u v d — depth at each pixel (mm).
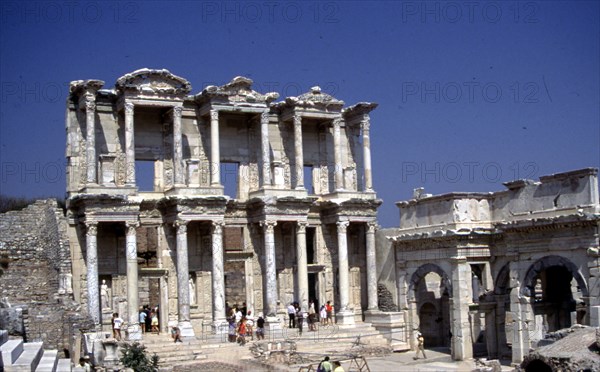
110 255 56156
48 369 31016
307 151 64438
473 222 51469
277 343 52781
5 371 28438
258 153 62094
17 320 43094
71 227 55375
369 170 63281
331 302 63281
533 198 46312
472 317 56219
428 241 53438
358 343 54969
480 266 54500
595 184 42594
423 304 59312
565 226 43656
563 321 48250
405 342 56438
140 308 61219
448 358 51750
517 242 46969
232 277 69312
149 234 66500
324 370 40250
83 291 55000
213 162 57750
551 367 34625
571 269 43625
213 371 46875
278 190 59500
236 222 60156
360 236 65125
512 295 47125
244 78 58625
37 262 52844
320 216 63281
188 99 59406
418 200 54688
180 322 54531
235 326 54531
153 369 43031
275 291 58281
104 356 42688
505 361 49469
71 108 56719
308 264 66188
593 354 34219
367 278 62344
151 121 58906
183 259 55188
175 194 55719
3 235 54969
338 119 62625
